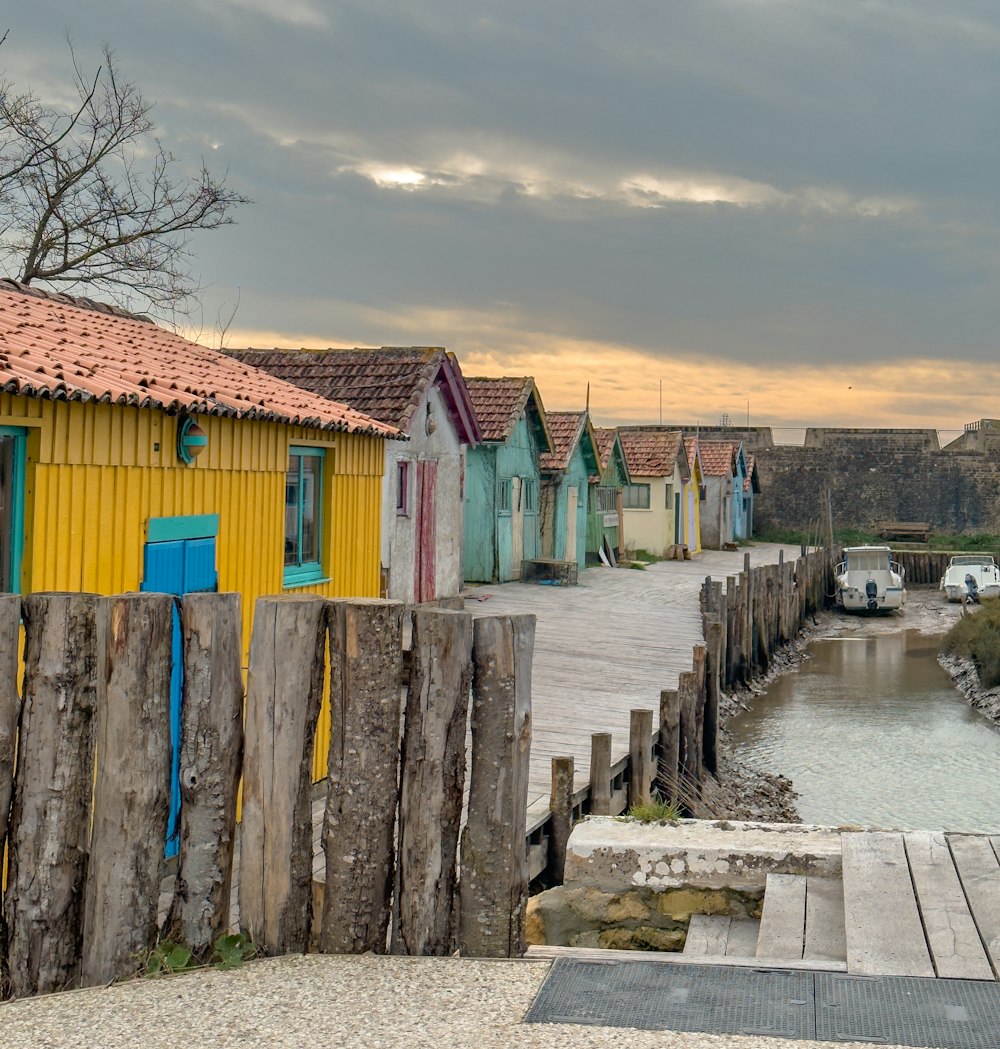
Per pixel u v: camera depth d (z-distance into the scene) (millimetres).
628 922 6211
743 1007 4305
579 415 35938
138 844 4832
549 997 4445
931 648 32031
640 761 12758
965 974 4508
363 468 11906
